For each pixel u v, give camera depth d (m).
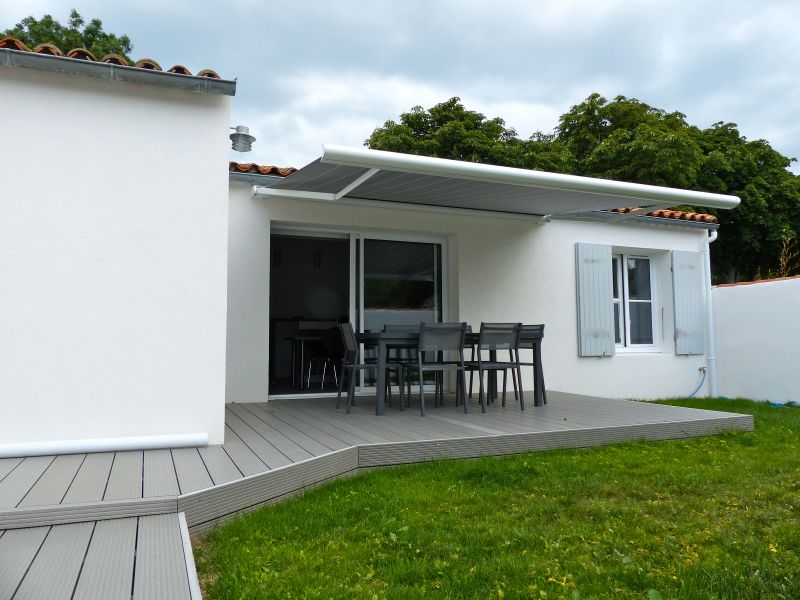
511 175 5.67
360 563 2.87
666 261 10.28
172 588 2.27
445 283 8.64
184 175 4.54
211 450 4.27
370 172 5.65
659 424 5.85
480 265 8.61
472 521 3.50
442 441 4.77
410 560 2.94
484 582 2.69
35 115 4.19
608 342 9.48
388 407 6.87
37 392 4.11
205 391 4.50
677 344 10.08
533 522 3.51
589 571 2.81
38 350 4.12
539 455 5.04
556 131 24.03
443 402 7.38
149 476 3.49
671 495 4.09
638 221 9.76
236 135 7.24
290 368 11.85
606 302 9.53
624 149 20.28
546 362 9.04
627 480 4.37
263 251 7.31
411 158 5.20
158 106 4.50
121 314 4.32
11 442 4.03
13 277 4.09
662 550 3.08
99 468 3.69
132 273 4.36
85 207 4.27
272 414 6.22
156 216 4.45
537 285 9.01
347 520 3.43
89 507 2.91
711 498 4.01
